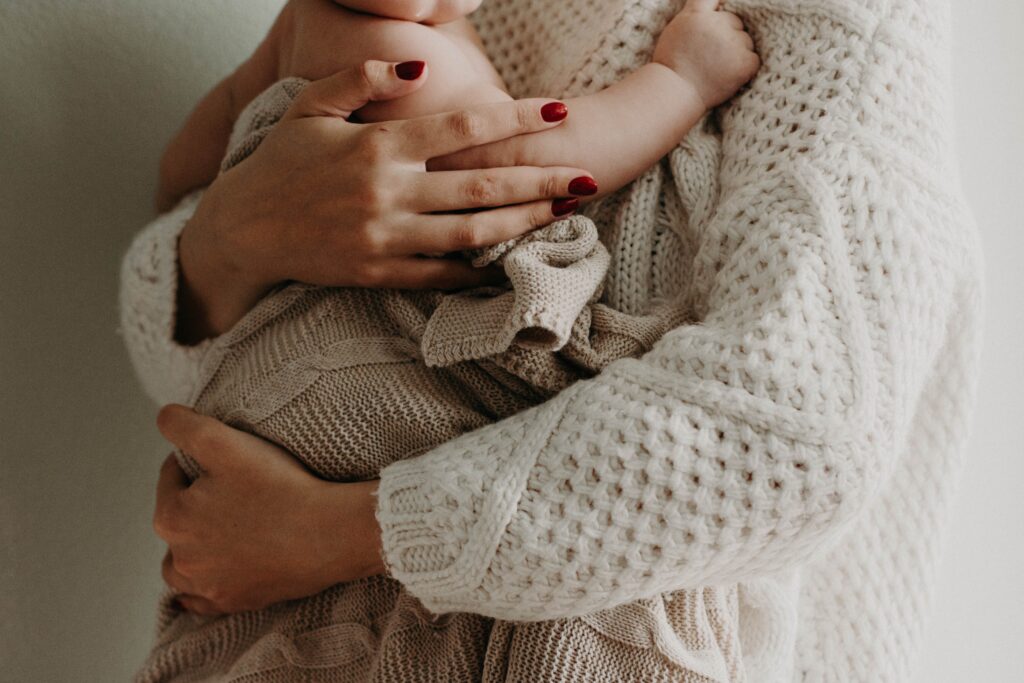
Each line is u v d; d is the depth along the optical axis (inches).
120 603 33.5
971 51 31.9
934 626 31.4
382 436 25.3
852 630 27.7
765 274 23.3
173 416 26.2
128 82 33.3
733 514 21.9
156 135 34.1
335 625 25.9
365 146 24.8
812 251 23.1
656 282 26.3
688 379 22.6
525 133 25.3
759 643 26.4
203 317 28.7
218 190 26.9
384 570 24.9
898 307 22.9
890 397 22.5
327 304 26.4
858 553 27.7
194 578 26.5
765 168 24.8
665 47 26.5
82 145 32.5
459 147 25.0
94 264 32.9
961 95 32.0
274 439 25.8
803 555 22.8
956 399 26.7
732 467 22.0
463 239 24.9
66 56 32.1
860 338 22.5
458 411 25.3
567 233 25.1
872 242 23.2
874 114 24.2
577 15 28.2
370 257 25.2
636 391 22.9
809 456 21.9
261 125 27.7
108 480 33.2
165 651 27.2
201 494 25.9
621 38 27.1
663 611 24.2
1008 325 31.4
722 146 26.5
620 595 22.4
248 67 30.0
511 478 22.6
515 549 22.3
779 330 22.5
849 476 22.0
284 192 25.6
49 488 32.0
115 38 32.9
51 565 32.0
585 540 22.1
